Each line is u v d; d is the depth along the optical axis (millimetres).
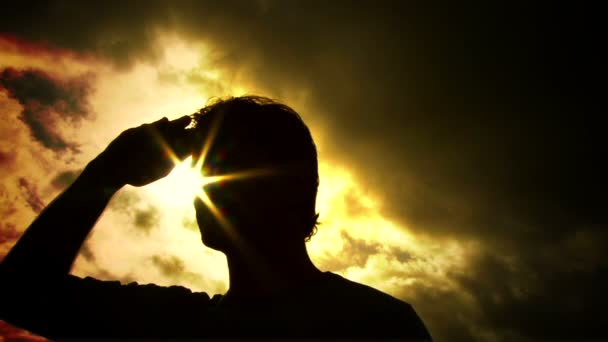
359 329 770
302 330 776
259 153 883
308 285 841
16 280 788
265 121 912
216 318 848
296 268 857
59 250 812
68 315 826
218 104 988
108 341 837
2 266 801
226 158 890
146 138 938
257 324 803
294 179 884
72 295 841
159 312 874
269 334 787
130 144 927
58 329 825
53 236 816
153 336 842
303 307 806
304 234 899
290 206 874
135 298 891
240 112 930
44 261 800
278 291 837
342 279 868
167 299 900
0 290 786
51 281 805
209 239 882
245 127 905
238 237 862
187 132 983
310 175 914
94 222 856
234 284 875
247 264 859
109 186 886
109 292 889
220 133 917
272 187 868
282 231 865
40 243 809
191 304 904
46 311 809
